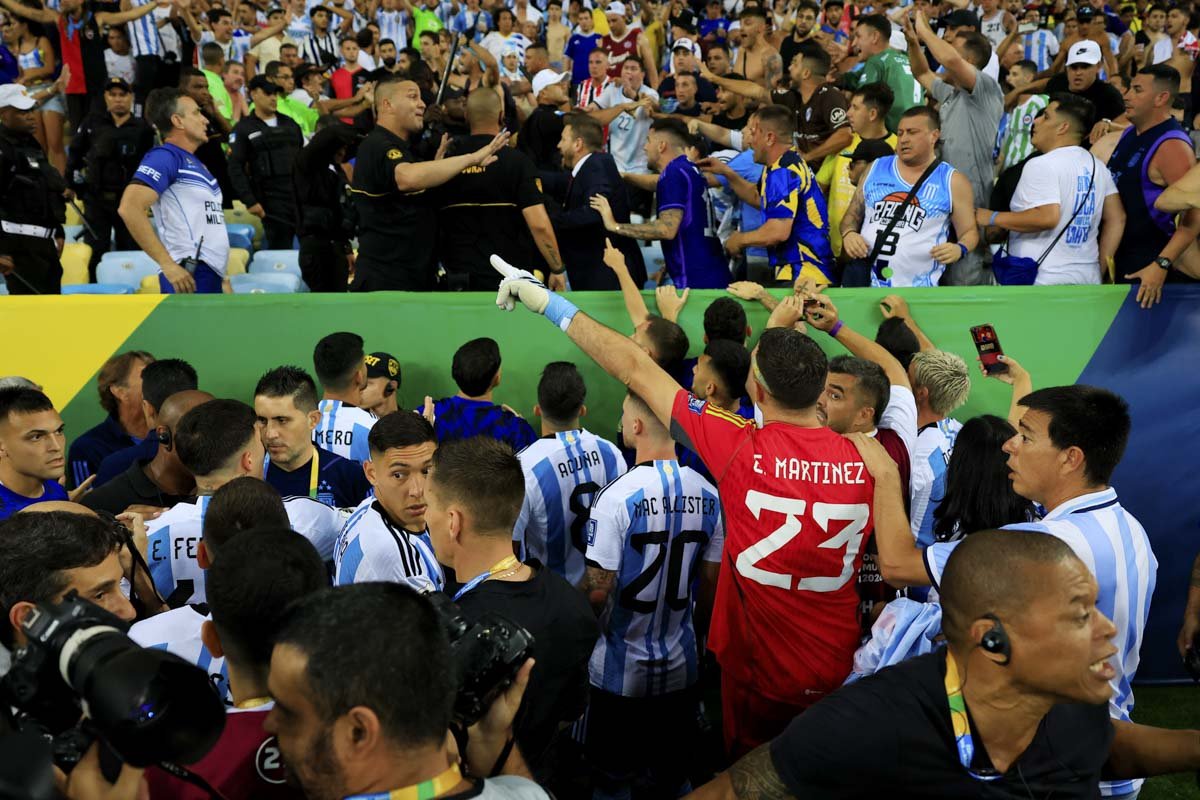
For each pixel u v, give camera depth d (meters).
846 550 2.48
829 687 2.54
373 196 4.48
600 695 3.11
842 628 2.54
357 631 1.27
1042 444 2.33
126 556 2.45
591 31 10.80
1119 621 2.22
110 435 3.81
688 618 3.17
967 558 1.65
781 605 2.50
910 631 2.38
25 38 8.88
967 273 4.70
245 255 6.55
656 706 3.12
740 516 2.52
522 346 4.23
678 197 4.82
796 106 6.46
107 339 4.12
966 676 1.66
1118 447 2.30
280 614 1.63
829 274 4.72
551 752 2.65
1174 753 1.87
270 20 9.98
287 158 7.05
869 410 3.14
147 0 9.79
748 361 3.23
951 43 5.95
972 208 4.39
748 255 5.85
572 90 10.20
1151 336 4.08
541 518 3.34
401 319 4.20
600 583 2.95
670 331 3.81
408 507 2.70
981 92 4.88
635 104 7.44
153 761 1.26
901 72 5.95
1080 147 4.34
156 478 3.13
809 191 4.63
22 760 1.06
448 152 4.81
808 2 8.95
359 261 4.62
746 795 1.68
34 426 2.90
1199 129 7.82
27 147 5.54
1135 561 2.24
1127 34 10.50
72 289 5.58
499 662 1.55
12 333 4.09
